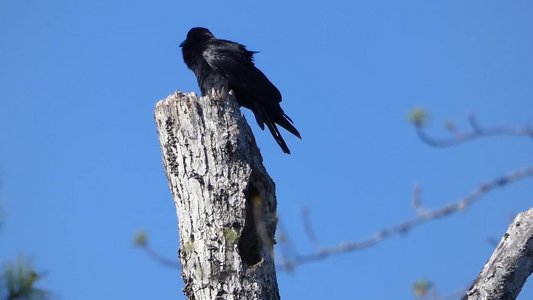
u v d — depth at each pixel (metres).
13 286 7.24
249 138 11.66
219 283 10.93
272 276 11.14
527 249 10.48
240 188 11.27
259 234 11.27
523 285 10.52
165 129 11.69
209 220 11.16
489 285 10.41
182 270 11.23
